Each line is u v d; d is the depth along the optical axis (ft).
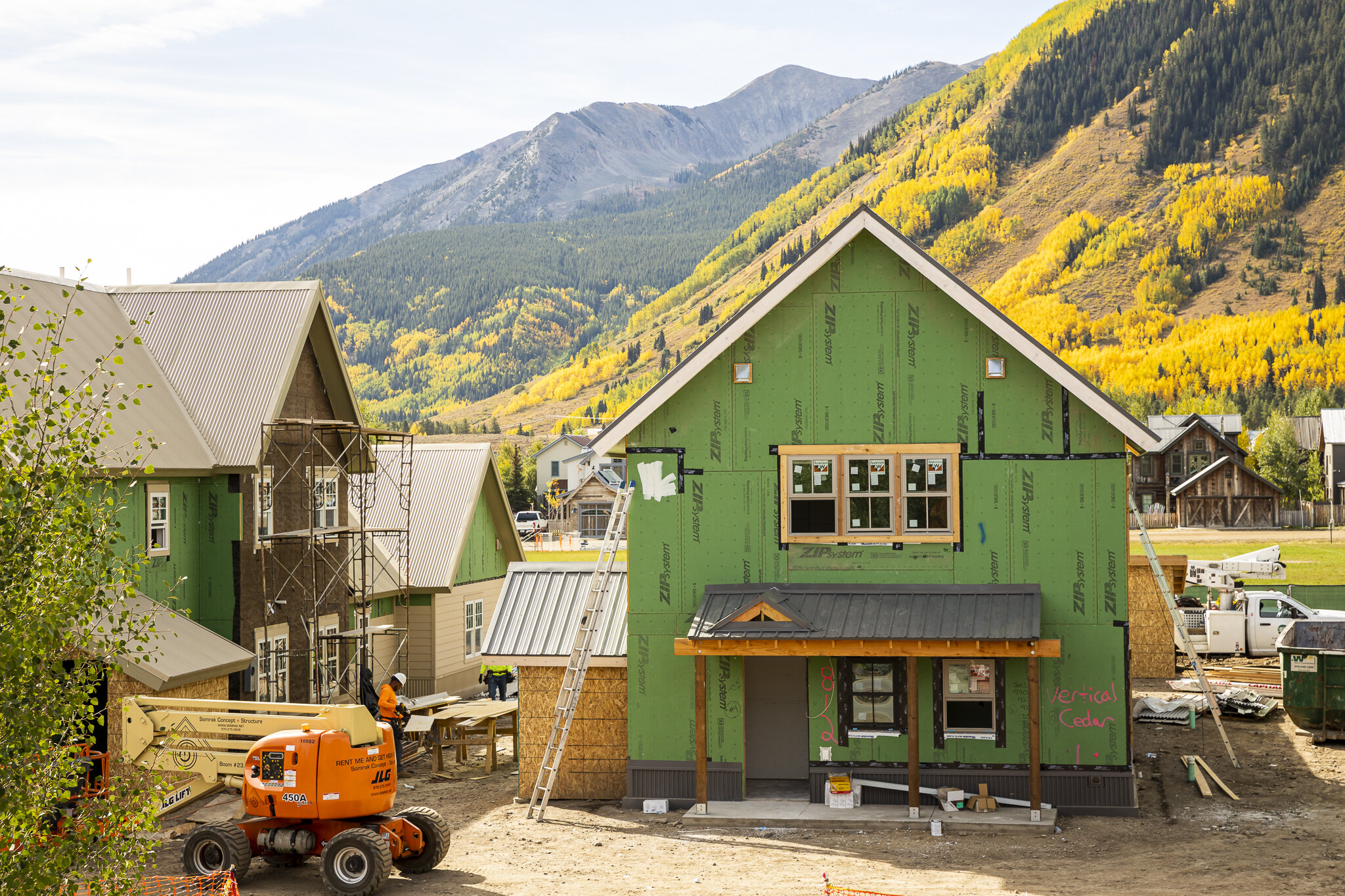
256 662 73.31
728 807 59.16
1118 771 57.36
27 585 30.25
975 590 58.80
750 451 61.41
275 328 80.89
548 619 65.67
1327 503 341.41
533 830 56.95
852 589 59.72
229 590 74.38
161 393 76.02
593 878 47.73
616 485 346.74
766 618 57.36
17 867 29.78
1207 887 44.27
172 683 61.21
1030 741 55.57
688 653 57.21
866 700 59.93
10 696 29.96
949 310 59.93
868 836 54.60
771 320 61.41
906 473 60.23
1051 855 50.44
